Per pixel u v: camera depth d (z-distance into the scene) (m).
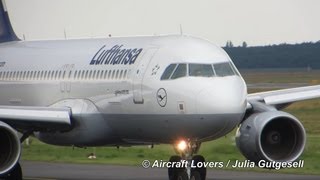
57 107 85.44
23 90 97.06
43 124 83.50
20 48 101.31
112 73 84.50
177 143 79.50
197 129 75.69
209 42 81.25
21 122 82.75
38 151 122.56
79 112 85.44
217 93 74.69
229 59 78.94
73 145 87.19
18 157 78.00
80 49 92.12
